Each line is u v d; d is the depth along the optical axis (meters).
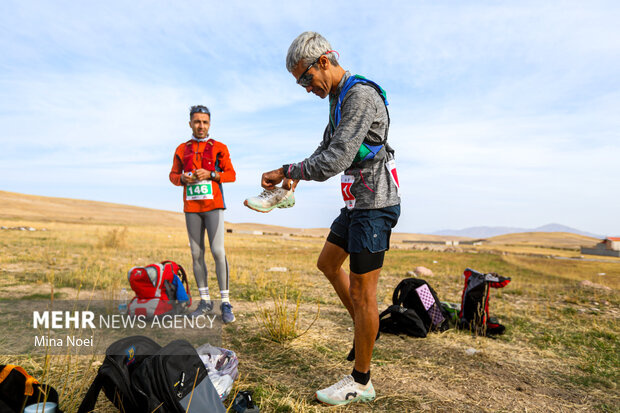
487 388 2.64
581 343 3.91
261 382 2.49
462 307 4.30
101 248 13.25
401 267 11.84
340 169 2.01
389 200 2.19
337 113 2.15
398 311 3.84
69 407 1.90
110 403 2.08
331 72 2.15
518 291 7.11
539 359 3.37
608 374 3.07
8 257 8.98
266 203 2.21
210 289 6.01
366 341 2.23
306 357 3.01
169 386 1.66
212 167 4.14
